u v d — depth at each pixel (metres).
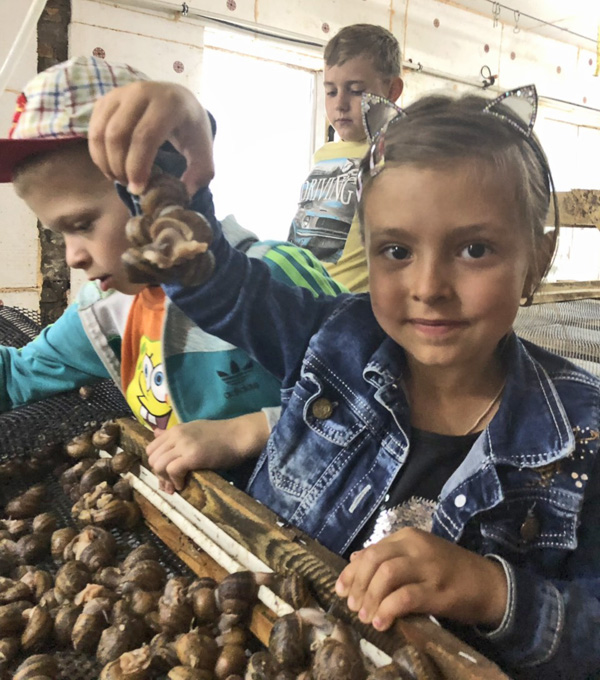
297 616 0.41
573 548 0.45
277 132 1.35
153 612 0.48
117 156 0.40
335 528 0.54
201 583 0.48
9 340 0.94
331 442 0.56
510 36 2.58
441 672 0.34
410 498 0.52
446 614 0.38
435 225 0.39
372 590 0.37
